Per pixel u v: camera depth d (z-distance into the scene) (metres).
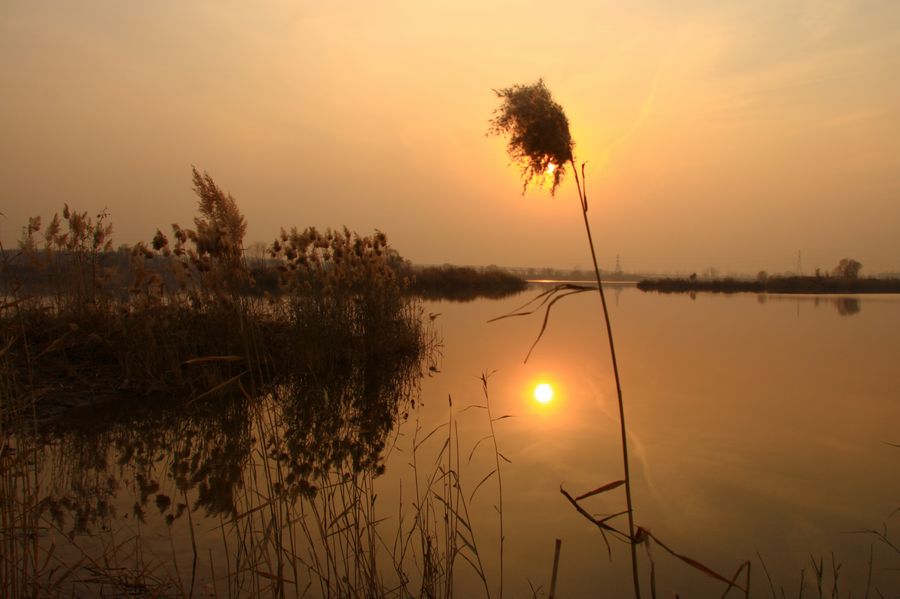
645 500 4.79
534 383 9.33
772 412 7.55
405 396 8.41
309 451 5.97
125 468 5.41
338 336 10.76
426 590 3.28
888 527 4.32
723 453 5.93
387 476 5.24
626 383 9.36
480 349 13.23
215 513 4.45
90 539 3.95
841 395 8.51
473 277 50.34
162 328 8.53
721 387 9.06
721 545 4.07
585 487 5.04
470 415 7.38
